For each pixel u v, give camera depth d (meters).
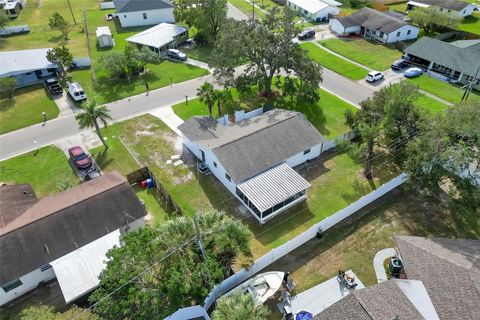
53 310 25.95
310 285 27.59
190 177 38.47
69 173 39.00
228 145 36.50
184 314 23.94
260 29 46.72
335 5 86.25
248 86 52.19
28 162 40.66
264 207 31.72
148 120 47.75
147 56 59.81
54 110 50.31
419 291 24.38
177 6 79.44
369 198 34.50
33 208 31.09
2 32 76.50
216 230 25.95
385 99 39.50
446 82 56.84
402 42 70.12
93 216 30.02
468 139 31.78
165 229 25.77
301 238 30.17
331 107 50.25
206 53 68.06
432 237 30.52
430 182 31.44
